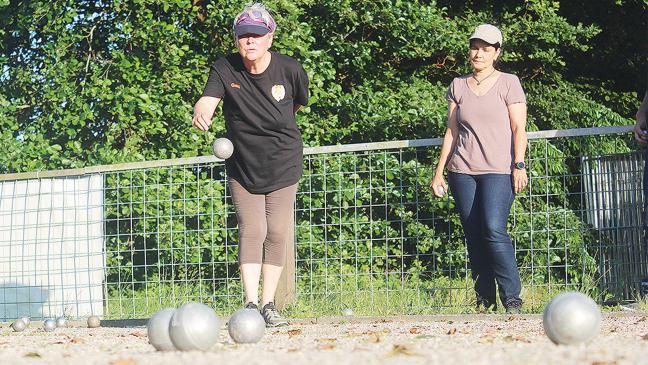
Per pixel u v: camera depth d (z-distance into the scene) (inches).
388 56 1245.7
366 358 312.0
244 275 619.2
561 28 1242.0
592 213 818.8
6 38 1146.7
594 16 1397.6
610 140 921.5
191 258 989.8
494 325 620.1
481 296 765.9
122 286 985.5
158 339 354.3
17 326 751.7
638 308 740.0
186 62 1106.1
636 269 791.1
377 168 1008.9
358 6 1169.4
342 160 1006.4
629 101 1385.3
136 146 1087.6
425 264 1006.4
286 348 376.8
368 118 1122.7
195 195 1000.9
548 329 347.3
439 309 808.9
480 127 741.3
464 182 748.6
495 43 743.7
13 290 900.0
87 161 1066.7
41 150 1073.5
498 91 745.0
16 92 1128.8
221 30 1115.9
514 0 1322.6
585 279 821.9
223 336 520.4
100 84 1067.9
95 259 884.0
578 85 1360.7
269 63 610.5
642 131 754.2
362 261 1000.2
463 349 343.6
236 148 618.8
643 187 744.3
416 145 834.8
